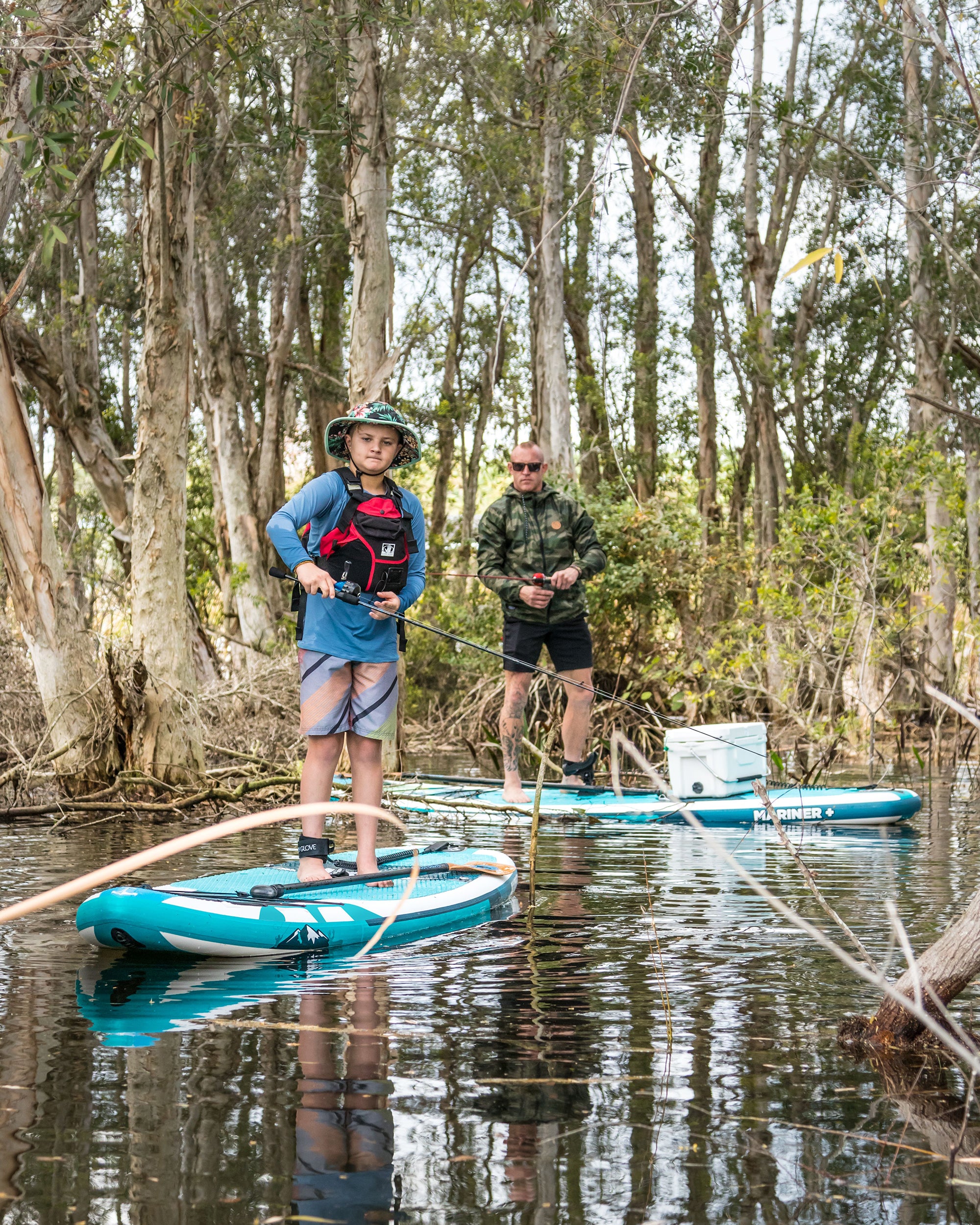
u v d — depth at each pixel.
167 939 3.66
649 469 27.84
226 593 23.81
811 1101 2.36
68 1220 1.80
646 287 27.34
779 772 9.87
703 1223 1.81
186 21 7.39
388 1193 1.90
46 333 21.16
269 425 24.84
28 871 5.49
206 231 22.08
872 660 12.66
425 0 16.44
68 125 6.18
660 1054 2.65
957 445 19.45
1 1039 2.76
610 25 7.46
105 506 21.81
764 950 3.76
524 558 8.50
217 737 12.09
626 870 5.64
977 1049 2.66
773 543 24.77
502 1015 3.00
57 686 8.98
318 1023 2.92
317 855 4.52
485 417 30.11
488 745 12.28
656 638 18.78
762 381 24.81
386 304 12.43
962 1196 1.91
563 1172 2.00
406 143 24.88
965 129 9.50
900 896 4.78
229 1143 2.12
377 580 4.53
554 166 19.97
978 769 11.77
